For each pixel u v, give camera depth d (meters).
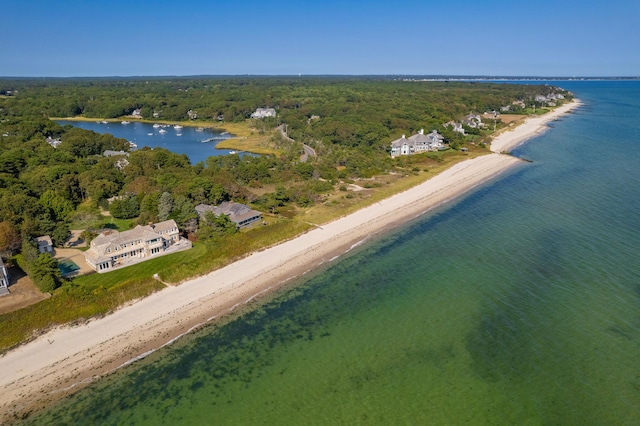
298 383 50.41
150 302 66.12
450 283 69.81
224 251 80.75
